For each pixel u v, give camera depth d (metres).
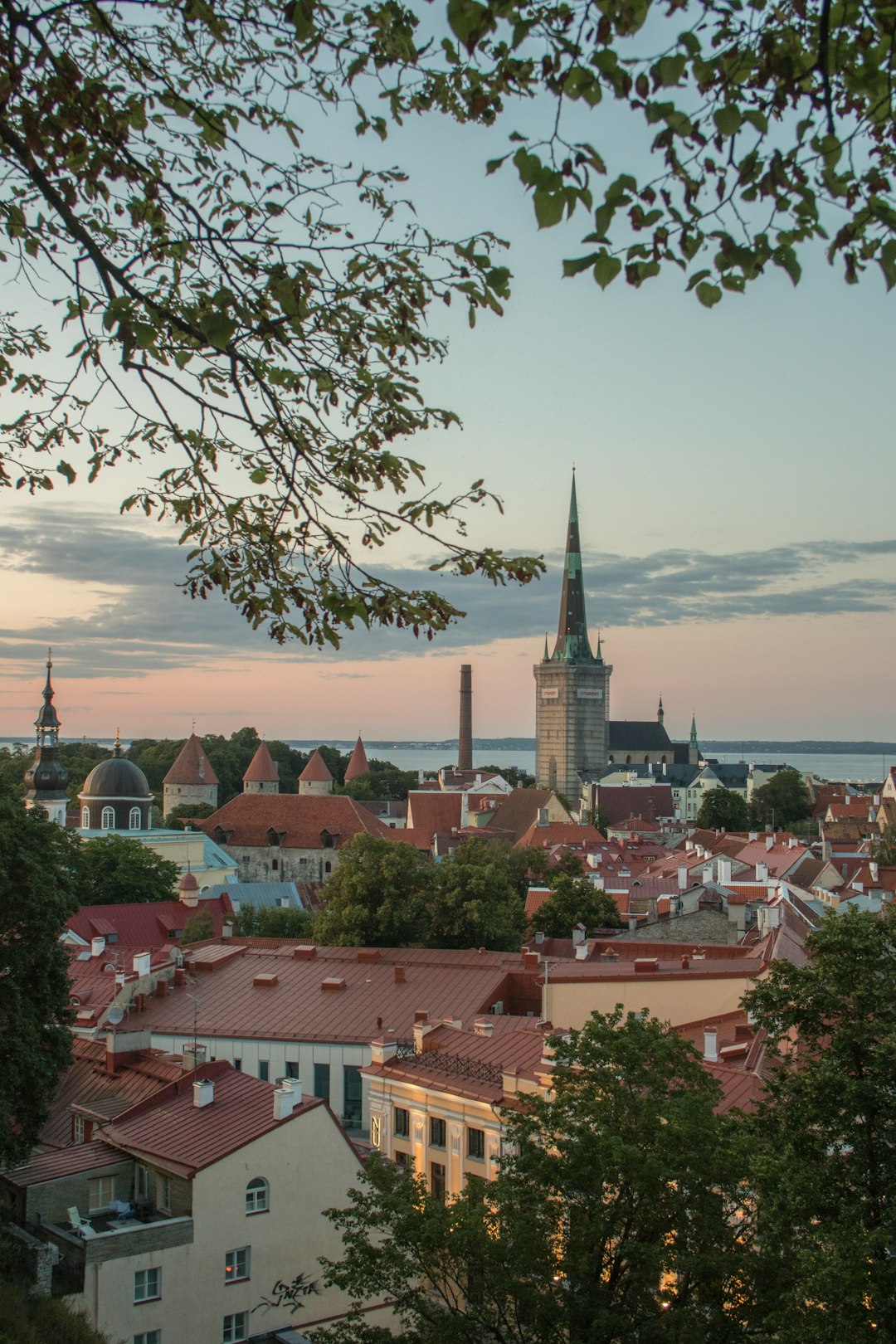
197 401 17.98
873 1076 34.78
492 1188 37.28
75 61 17.08
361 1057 77.19
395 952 96.75
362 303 18.34
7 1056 51.72
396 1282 37.09
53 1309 43.62
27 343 21.30
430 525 18.89
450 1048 68.50
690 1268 33.12
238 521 19.38
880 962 36.66
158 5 16.27
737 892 132.62
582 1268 34.25
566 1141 37.09
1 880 52.00
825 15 12.61
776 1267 33.69
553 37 13.53
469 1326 34.94
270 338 17.86
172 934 139.12
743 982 71.38
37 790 191.88
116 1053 65.25
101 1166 52.78
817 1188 33.34
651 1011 71.94
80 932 133.88
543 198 13.41
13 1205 51.81
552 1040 41.03
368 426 19.12
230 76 17.33
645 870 174.75
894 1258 31.55
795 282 13.82
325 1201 53.81
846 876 170.25
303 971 89.62
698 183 13.55
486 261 17.69
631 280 13.88
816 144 13.29
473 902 118.19
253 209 17.97
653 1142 36.09
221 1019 82.69
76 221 16.11
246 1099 56.88
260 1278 51.72
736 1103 49.94
